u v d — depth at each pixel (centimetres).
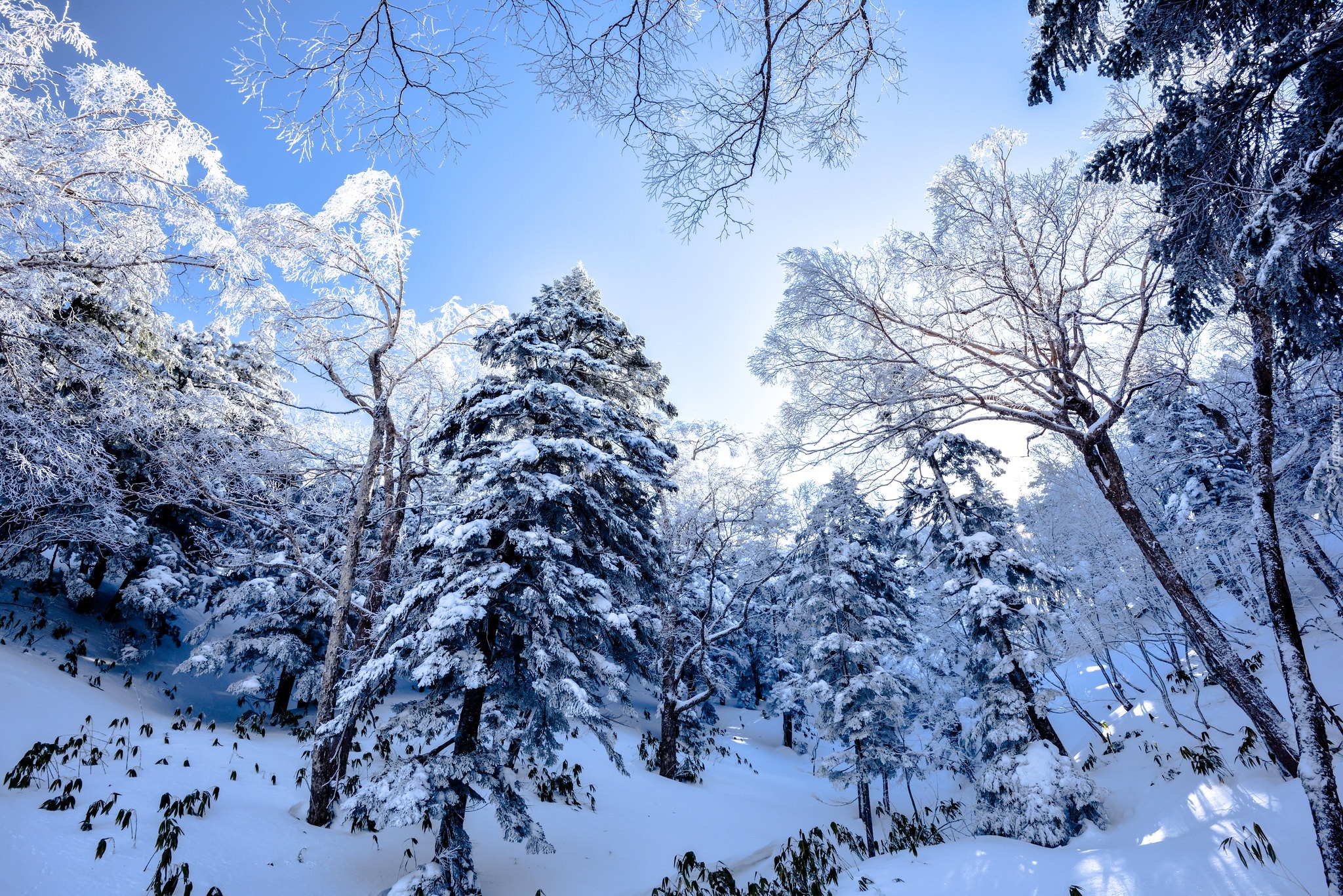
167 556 1783
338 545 1627
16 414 842
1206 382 801
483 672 769
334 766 996
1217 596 1752
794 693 1773
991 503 1445
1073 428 744
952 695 1886
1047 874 770
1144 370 735
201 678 1795
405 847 857
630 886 920
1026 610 1251
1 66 685
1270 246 430
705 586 2391
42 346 883
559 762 1461
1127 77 582
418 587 841
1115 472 713
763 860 1159
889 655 1644
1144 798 998
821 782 2197
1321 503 515
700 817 1319
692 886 916
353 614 1521
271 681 1579
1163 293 663
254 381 2083
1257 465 662
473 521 866
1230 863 635
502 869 880
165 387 1454
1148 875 673
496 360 1068
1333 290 433
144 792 827
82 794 767
